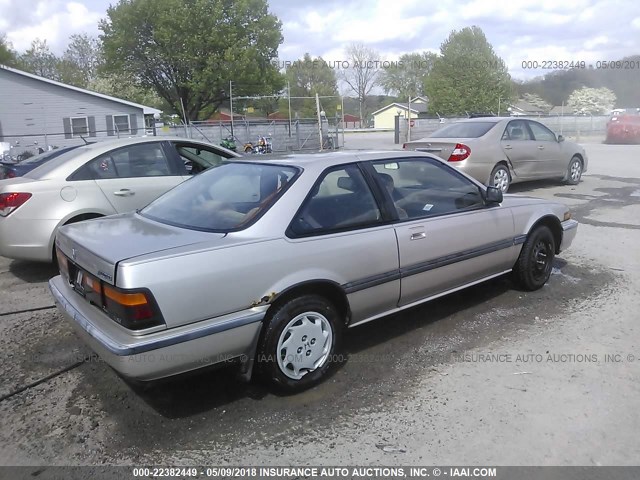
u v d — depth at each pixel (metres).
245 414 3.30
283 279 3.33
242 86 38.44
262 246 3.29
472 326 4.51
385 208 3.97
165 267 2.97
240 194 3.77
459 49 44.31
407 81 60.56
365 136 43.19
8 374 3.86
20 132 30.58
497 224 4.71
